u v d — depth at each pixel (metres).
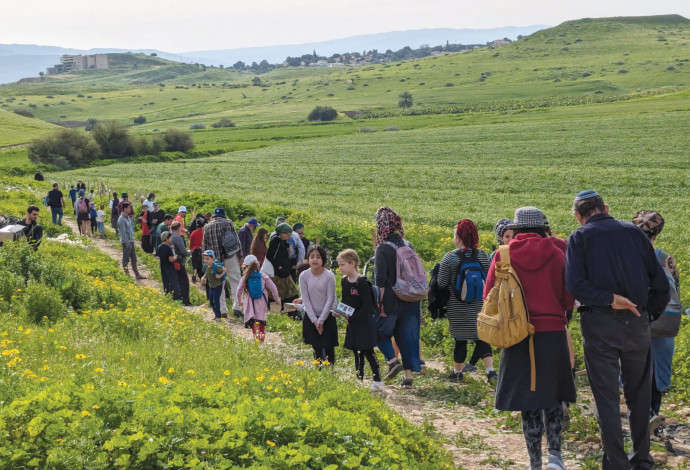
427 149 72.88
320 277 8.99
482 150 67.12
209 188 53.59
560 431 5.44
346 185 51.56
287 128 141.50
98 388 5.65
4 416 4.57
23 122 143.25
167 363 8.02
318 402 5.96
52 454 4.20
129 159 95.31
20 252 13.79
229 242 15.55
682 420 6.95
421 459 5.71
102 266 18.25
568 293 5.42
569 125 79.94
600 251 5.18
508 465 5.91
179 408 4.96
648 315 5.46
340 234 21.16
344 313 8.33
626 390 5.49
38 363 7.12
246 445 4.59
